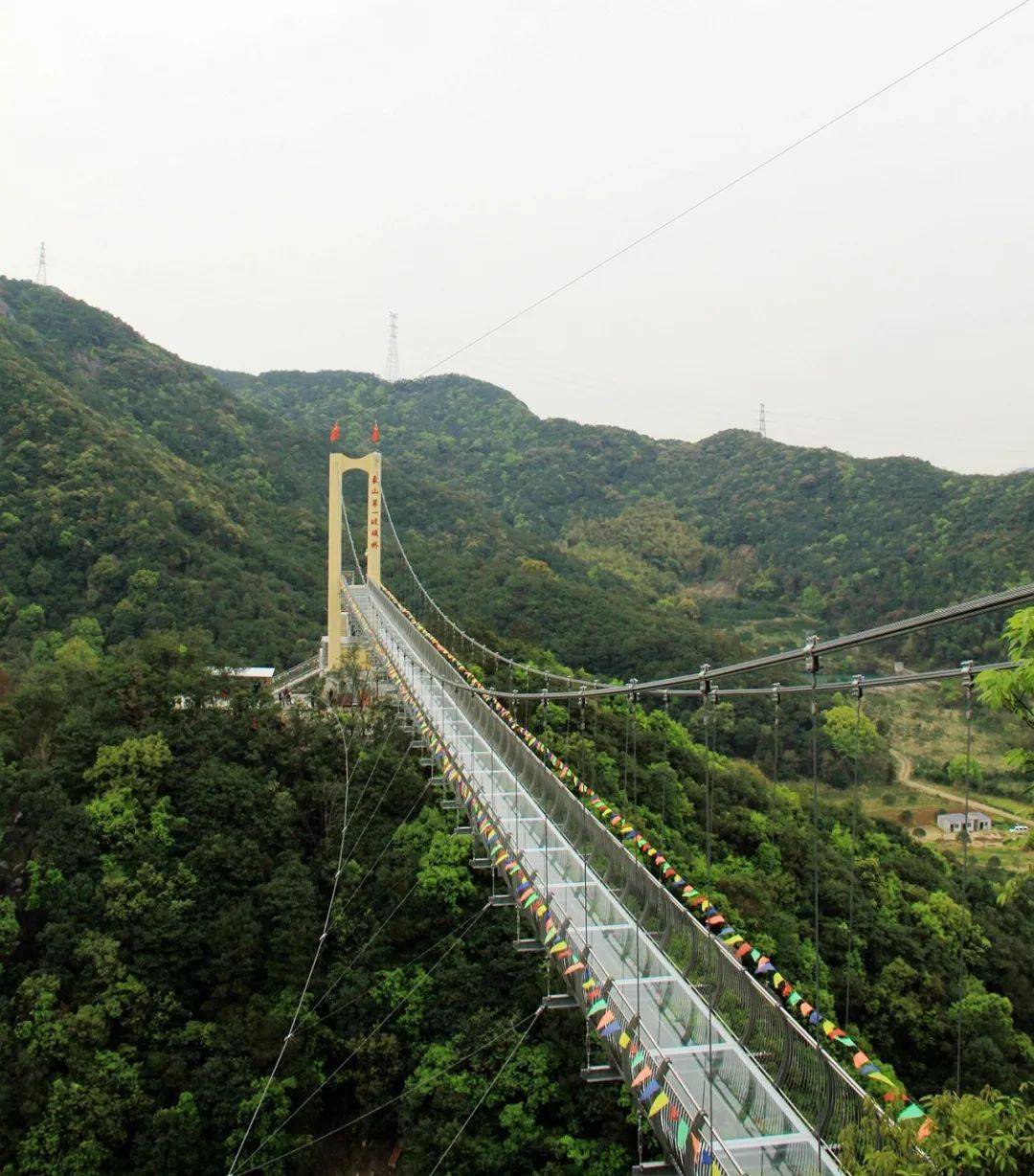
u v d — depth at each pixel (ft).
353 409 560.20
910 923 94.43
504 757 88.89
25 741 105.19
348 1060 84.38
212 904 92.38
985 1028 80.18
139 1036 81.61
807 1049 36.91
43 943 85.10
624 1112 73.36
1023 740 107.24
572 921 55.31
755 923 86.89
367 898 95.71
